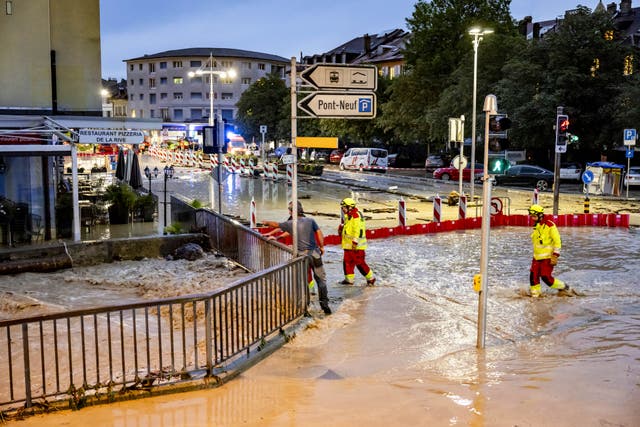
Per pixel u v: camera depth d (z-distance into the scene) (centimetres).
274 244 1130
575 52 3988
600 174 3234
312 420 568
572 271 1341
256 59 12094
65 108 1778
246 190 3403
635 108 3562
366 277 1211
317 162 5881
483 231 799
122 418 575
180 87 12038
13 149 1432
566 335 863
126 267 1366
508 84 4100
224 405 609
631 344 812
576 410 582
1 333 864
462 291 1159
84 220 1859
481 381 672
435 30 5016
